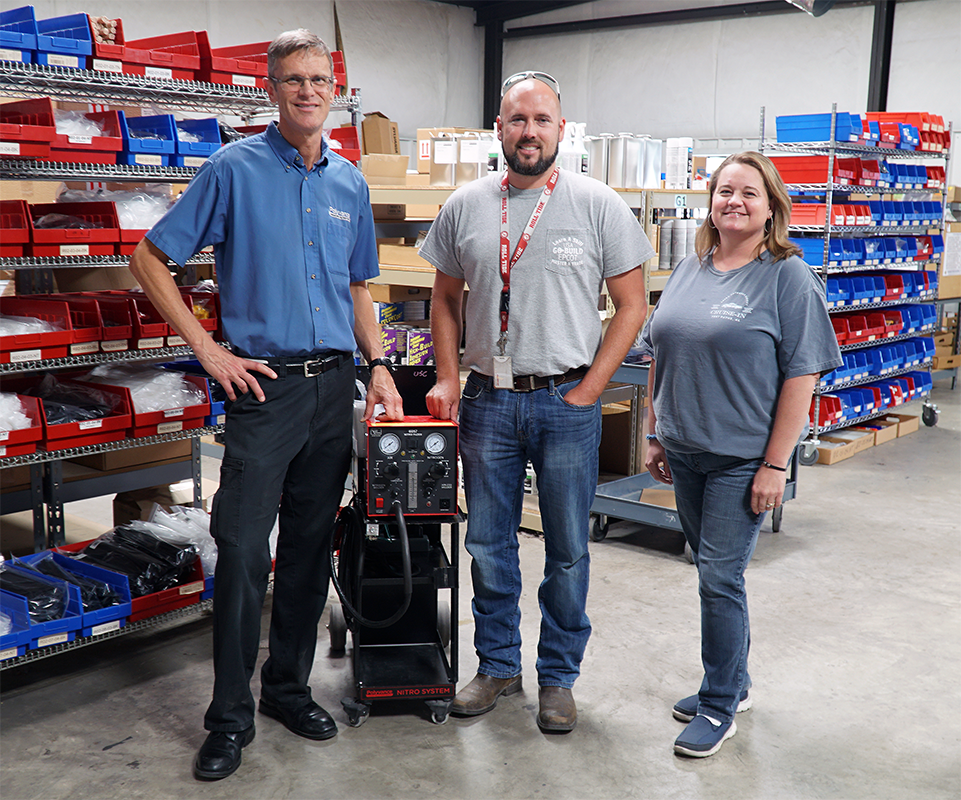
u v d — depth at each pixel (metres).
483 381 2.33
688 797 2.12
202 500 3.38
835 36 9.49
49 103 2.42
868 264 5.50
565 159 3.90
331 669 2.74
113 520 3.94
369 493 2.34
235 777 2.18
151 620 2.66
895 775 2.22
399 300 4.57
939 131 6.03
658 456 2.45
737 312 2.11
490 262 2.25
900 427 6.13
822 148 5.14
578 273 2.24
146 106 3.11
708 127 10.59
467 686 2.52
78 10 8.05
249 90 2.79
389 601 2.63
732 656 2.29
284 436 2.21
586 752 2.31
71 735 2.36
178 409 2.77
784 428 2.10
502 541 2.45
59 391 2.82
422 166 4.67
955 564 3.73
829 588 3.45
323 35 10.18
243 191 2.15
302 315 2.21
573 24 11.32
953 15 8.82
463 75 12.02
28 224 2.47
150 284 2.17
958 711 2.54
